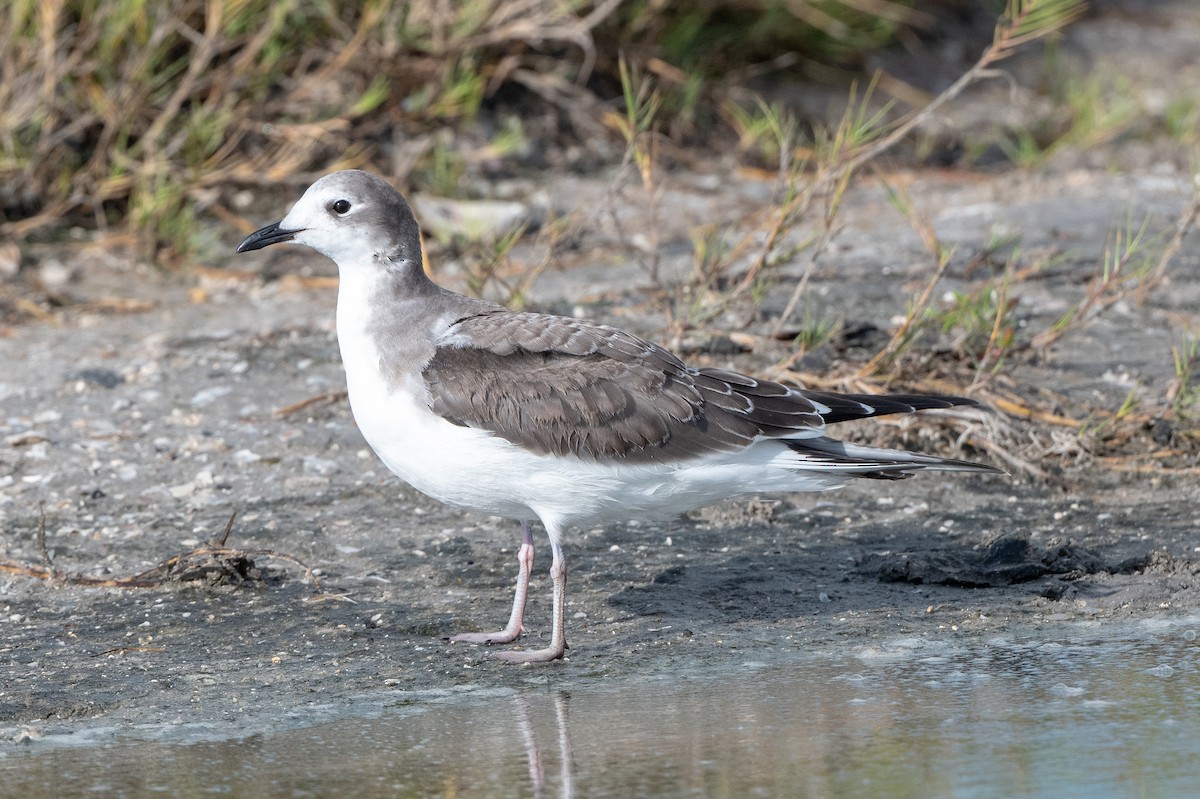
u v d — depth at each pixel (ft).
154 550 35.96
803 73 73.15
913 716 27.22
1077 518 37.81
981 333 45.44
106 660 30.40
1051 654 30.25
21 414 43.60
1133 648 30.48
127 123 57.52
